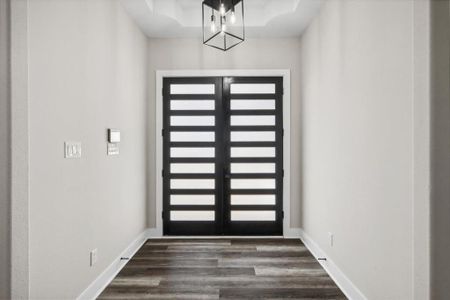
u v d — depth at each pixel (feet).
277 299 8.18
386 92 6.47
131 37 11.77
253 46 14.02
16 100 5.17
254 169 14.16
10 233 5.15
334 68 9.61
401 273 5.97
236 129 14.12
